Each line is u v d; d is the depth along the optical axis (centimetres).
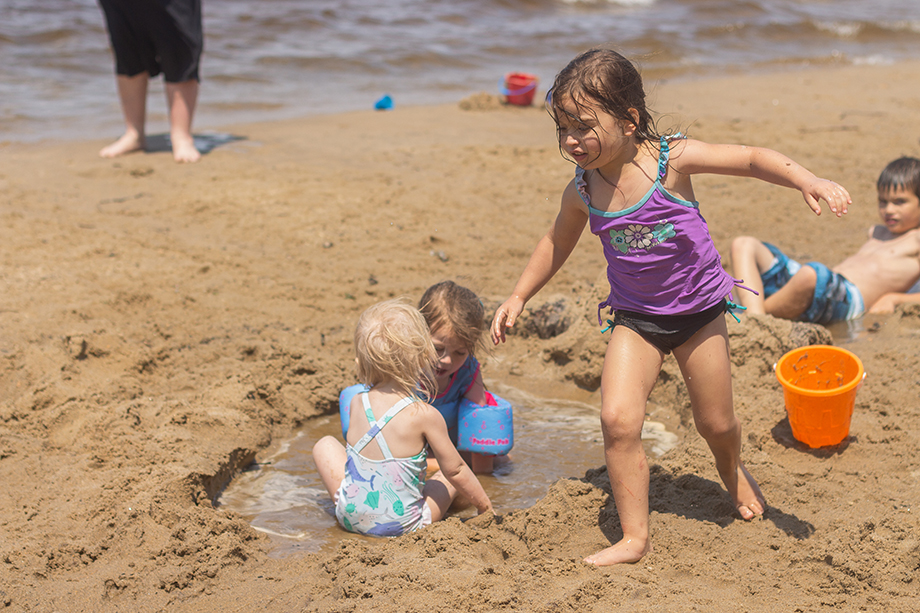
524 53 1878
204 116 1284
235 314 606
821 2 3034
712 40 2183
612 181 321
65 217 791
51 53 1606
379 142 1117
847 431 418
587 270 699
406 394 375
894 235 655
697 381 331
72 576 326
